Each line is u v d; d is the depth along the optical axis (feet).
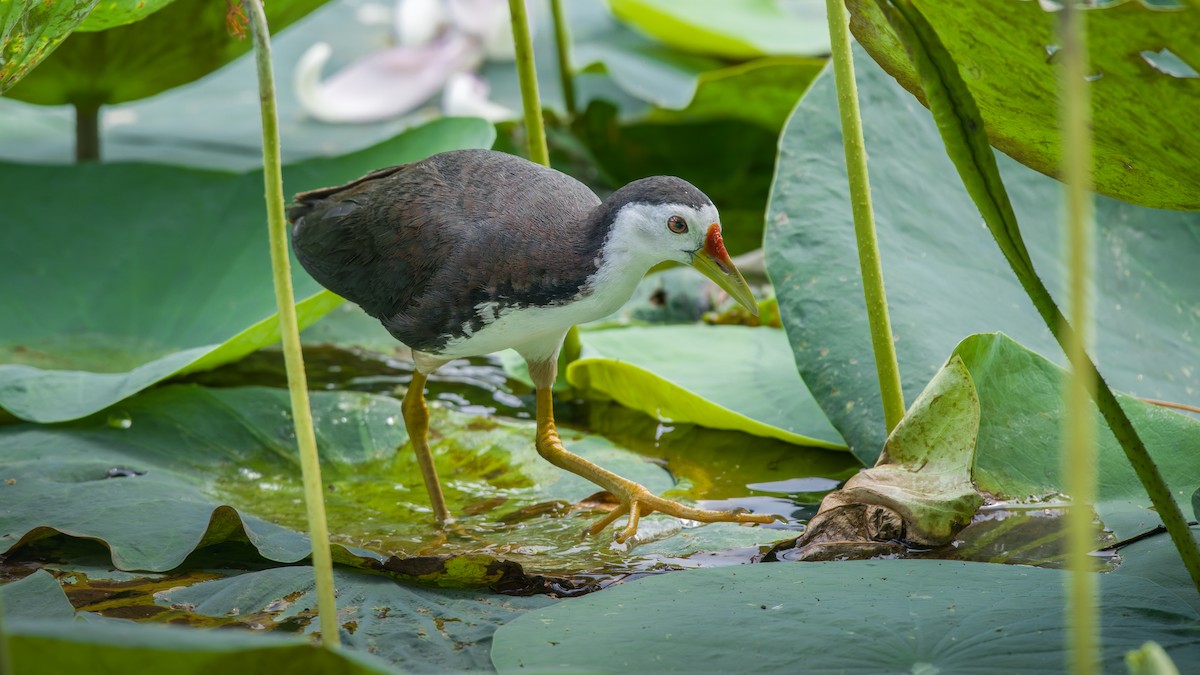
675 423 25.48
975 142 13.55
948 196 24.89
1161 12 12.89
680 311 30.83
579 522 21.31
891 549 19.17
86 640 9.88
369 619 16.99
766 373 26.07
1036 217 24.95
